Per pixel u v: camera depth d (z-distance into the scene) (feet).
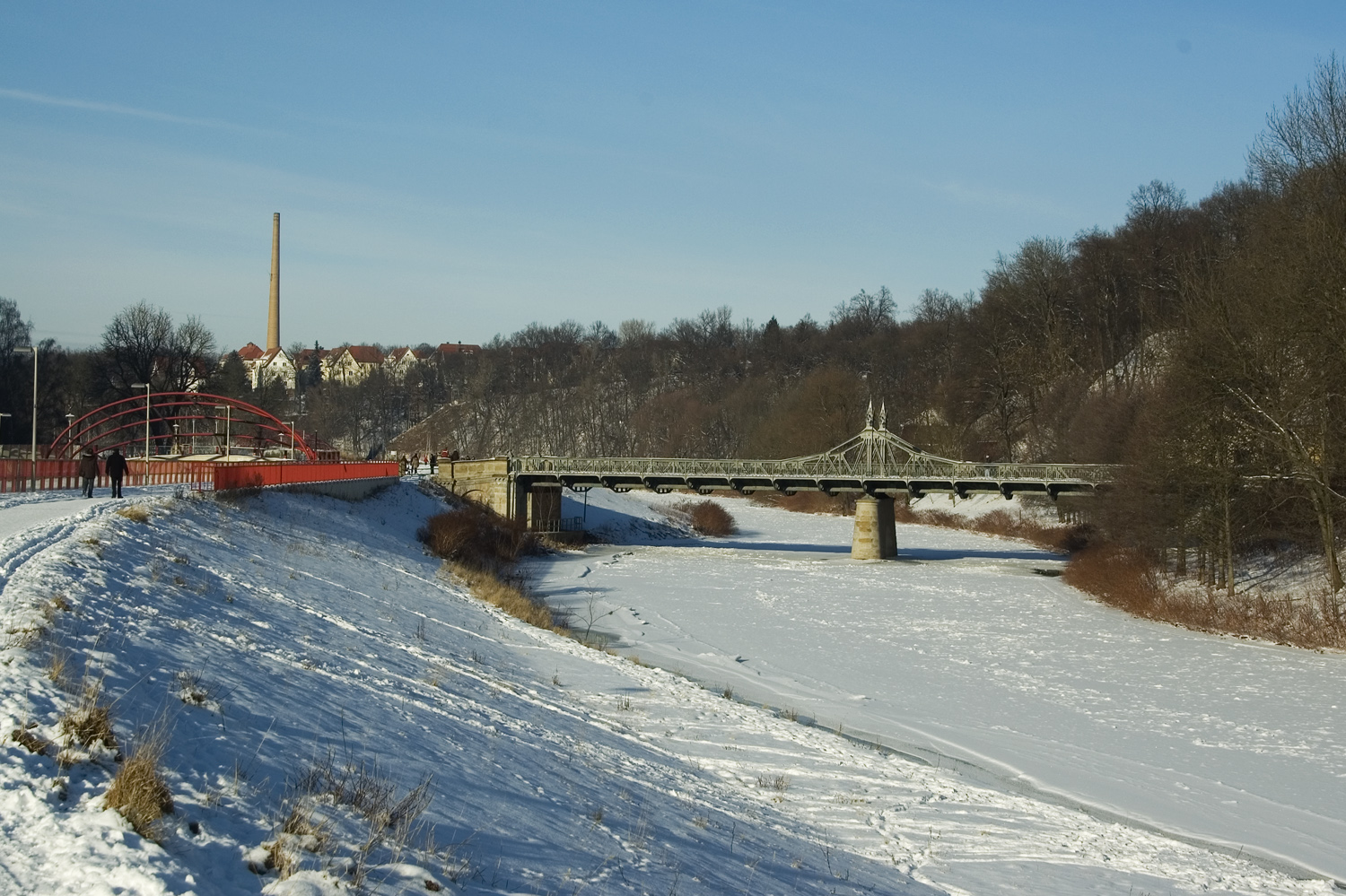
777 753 77.77
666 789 61.57
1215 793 80.59
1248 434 166.81
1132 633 153.89
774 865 49.85
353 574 138.51
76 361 452.35
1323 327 152.56
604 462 288.92
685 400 539.29
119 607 66.18
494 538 250.37
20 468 170.19
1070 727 99.55
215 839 31.48
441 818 40.52
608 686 96.89
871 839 60.08
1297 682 120.57
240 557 118.83
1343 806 78.13
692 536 343.26
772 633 151.12
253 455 340.80
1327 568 168.25
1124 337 357.82
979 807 69.56
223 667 57.62
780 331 627.46
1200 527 176.76
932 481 255.29
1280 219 173.78
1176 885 57.21
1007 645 143.95
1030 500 343.26
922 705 107.55
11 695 39.04
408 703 64.59
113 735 37.01
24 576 67.62
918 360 481.87
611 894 37.47
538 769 57.11
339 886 29.68
